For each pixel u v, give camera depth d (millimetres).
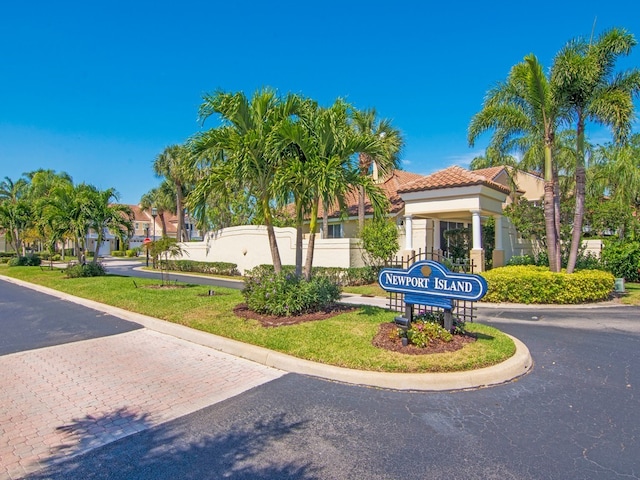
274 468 3561
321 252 18594
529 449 3812
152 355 6898
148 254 29422
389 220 18859
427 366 5625
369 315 8578
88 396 5180
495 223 18094
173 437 4129
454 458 3672
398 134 21688
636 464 3557
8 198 44562
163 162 39562
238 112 8805
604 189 23547
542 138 14023
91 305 11711
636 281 17125
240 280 20203
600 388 5320
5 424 4445
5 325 9391
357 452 3795
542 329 8805
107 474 3508
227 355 6855
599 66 12445
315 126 8758
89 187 20375
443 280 6605
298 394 5164
